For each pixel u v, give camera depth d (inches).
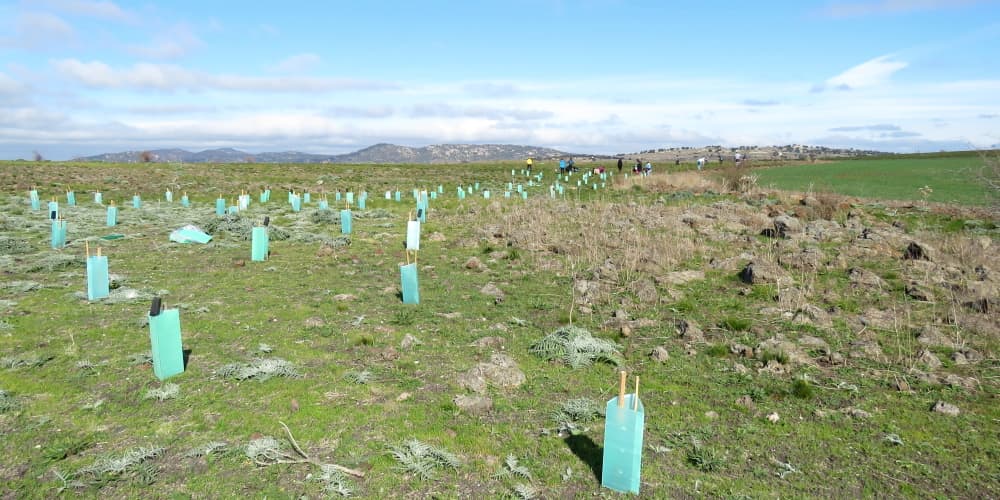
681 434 244.1
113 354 323.0
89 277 431.5
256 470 211.8
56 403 263.0
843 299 442.9
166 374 290.2
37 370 299.4
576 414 258.7
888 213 821.2
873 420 257.1
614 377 305.9
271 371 294.0
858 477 213.2
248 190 1526.8
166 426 243.0
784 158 4335.6
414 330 377.4
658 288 485.4
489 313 419.5
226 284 494.9
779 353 327.9
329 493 197.5
